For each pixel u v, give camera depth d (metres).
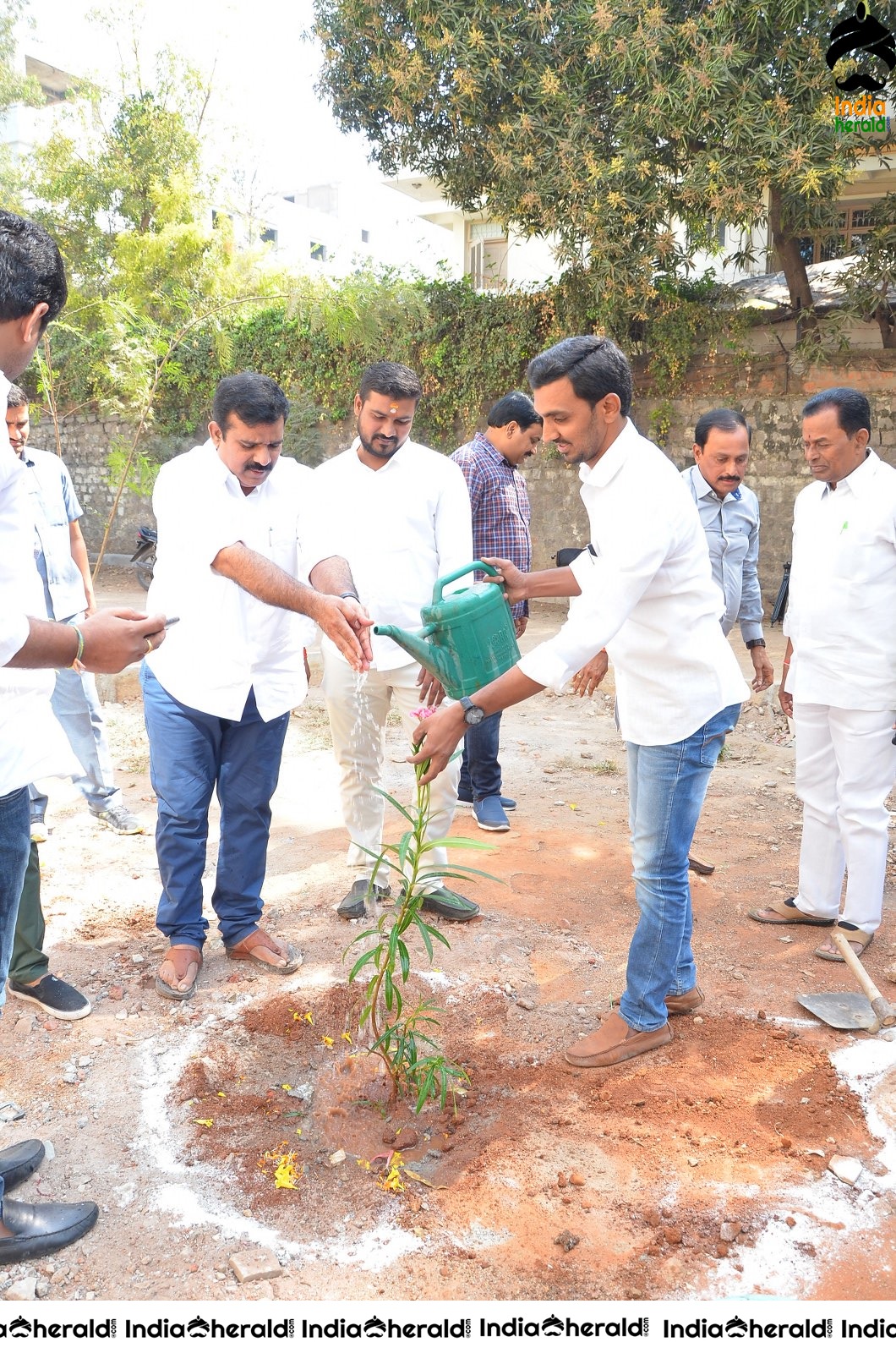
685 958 3.42
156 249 11.05
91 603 5.06
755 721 7.17
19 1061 3.21
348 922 4.15
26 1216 2.47
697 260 15.34
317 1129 2.95
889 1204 2.61
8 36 16.28
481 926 4.11
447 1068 2.98
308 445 14.69
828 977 3.76
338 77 11.45
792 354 11.40
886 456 11.11
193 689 3.45
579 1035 3.37
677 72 9.37
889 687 3.71
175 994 3.54
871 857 3.86
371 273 11.99
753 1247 2.46
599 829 5.27
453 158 11.48
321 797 5.71
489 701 2.83
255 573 3.23
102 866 4.71
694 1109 2.98
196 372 15.56
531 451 5.05
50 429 17.08
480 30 10.29
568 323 11.94
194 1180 2.71
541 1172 2.71
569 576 3.15
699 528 2.93
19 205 15.27
